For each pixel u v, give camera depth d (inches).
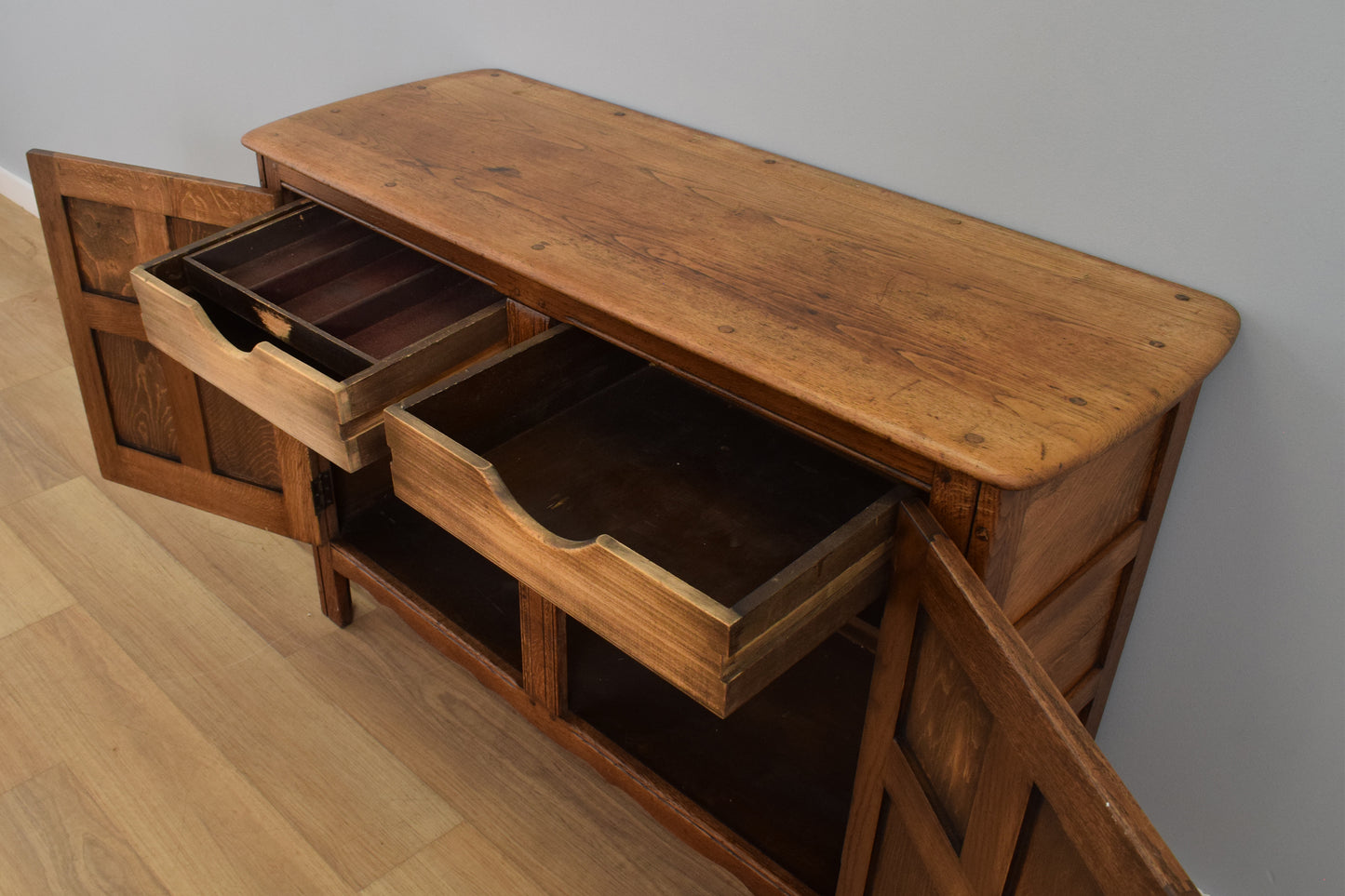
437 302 66.1
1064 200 53.7
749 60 62.6
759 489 54.9
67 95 116.1
